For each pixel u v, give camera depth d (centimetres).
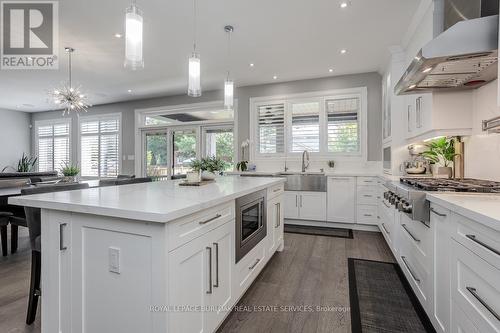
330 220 410
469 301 116
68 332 131
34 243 168
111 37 316
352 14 269
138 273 114
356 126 450
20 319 176
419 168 304
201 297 135
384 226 326
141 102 620
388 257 289
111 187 202
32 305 171
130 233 115
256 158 511
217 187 199
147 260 112
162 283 109
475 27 154
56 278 134
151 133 625
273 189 268
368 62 395
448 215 138
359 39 322
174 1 246
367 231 393
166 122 604
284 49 351
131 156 636
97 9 259
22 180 358
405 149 340
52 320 135
